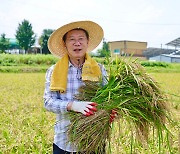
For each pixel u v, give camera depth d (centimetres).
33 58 4931
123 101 382
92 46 448
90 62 396
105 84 402
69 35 401
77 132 382
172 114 411
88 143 386
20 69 4259
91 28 413
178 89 1934
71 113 385
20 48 9362
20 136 735
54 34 409
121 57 402
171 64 5278
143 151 594
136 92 390
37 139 721
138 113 395
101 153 396
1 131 802
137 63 402
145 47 8806
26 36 9244
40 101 1372
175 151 548
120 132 398
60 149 401
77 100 395
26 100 1408
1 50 8644
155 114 397
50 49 435
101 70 409
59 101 386
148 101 387
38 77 3153
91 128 381
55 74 393
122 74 394
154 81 402
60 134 400
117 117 388
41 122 883
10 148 662
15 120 923
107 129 388
